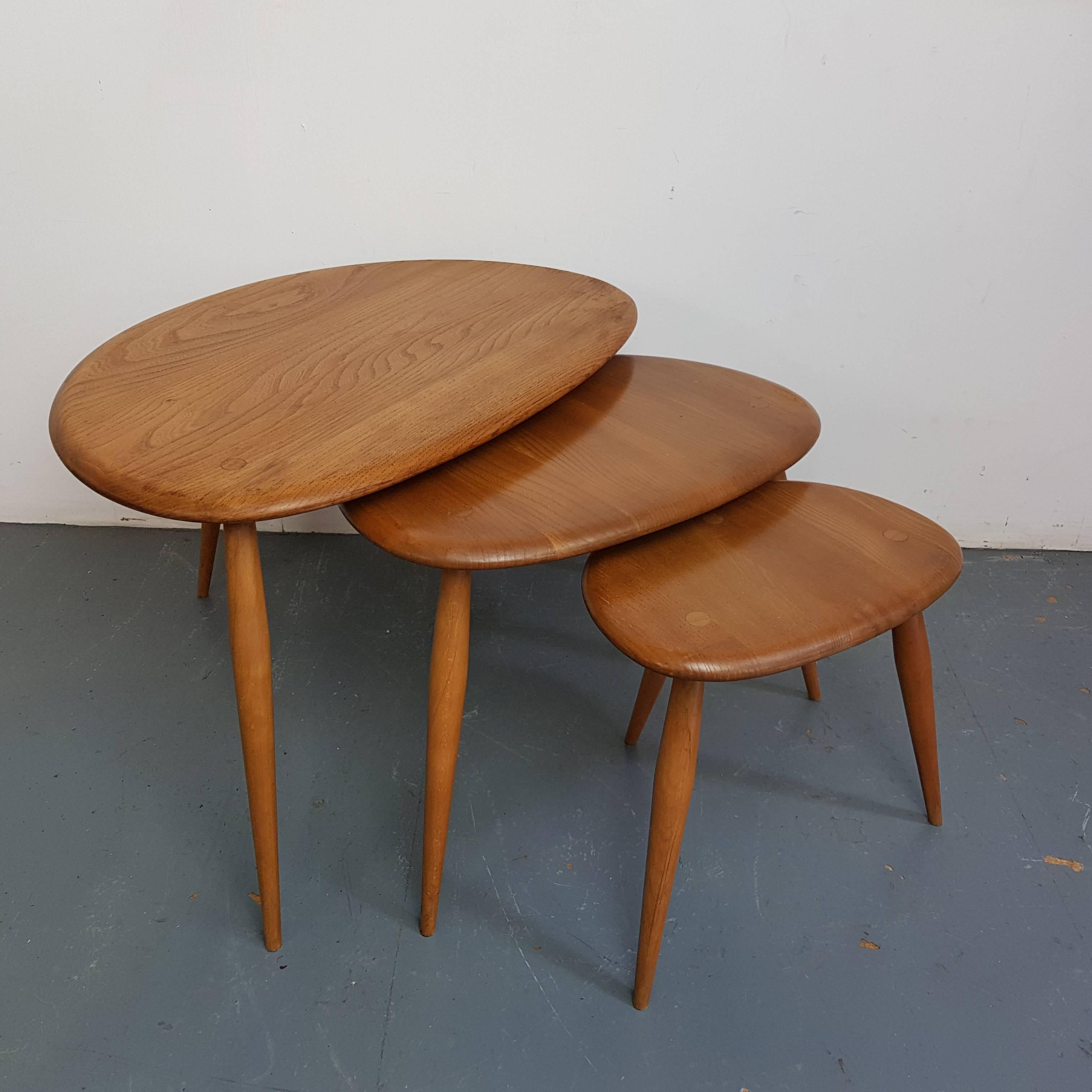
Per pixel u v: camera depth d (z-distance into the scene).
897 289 1.77
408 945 1.22
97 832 1.36
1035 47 1.53
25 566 1.93
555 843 1.37
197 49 1.57
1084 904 1.29
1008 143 1.62
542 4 1.52
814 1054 1.10
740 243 1.74
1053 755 1.53
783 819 1.41
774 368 1.87
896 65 1.56
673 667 0.94
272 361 1.27
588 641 1.78
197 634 1.76
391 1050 1.10
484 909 1.27
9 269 1.77
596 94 1.60
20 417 1.93
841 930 1.25
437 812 1.14
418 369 1.25
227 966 1.19
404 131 1.65
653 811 1.05
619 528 1.03
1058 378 1.85
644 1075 1.08
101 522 2.08
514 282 1.59
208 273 1.80
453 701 1.09
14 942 1.20
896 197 1.67
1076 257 1.72
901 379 1.87
